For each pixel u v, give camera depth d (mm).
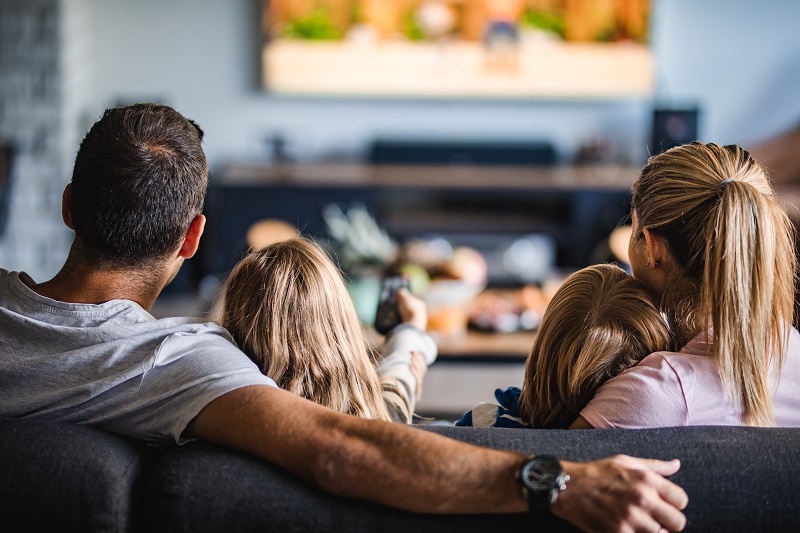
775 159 4801
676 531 953
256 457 1009
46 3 4781
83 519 949
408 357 1578
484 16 5242
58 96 4859
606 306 1250
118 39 5223
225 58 5285
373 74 5277
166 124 1184
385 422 1003
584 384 1226
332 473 970
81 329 1114
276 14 5188
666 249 1252
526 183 4770
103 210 1137
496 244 5145
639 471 950
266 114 5359
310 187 4734
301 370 1244
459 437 1043
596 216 4820
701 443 1024
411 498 961
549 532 968
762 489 975
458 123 5402
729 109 5445
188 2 5223
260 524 961
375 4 5215
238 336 1259
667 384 1167
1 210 4551
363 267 3254
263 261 1291
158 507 964
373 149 5188
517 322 3047
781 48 5387
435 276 3170
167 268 1202
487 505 958
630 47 5266
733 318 1174
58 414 1086
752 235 1173
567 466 967
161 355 1082
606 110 5391
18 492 951
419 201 5160
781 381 1279
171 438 1064
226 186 4723
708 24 5359
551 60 5281
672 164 1259
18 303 1151
